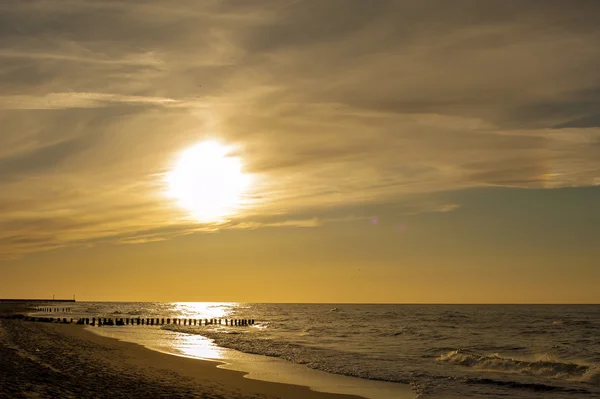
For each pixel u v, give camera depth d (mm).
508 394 21906
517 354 39500
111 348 34719
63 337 41531
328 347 42094
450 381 24797
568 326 73750
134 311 148000
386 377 25734
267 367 28469
